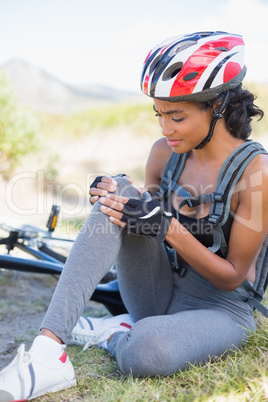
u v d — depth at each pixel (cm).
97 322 207
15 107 611
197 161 194
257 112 190
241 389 154
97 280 169
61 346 162
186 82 168
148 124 1129
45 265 237
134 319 207
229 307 190
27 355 157
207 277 181
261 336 184
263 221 179
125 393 157
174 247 175
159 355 164
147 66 179
